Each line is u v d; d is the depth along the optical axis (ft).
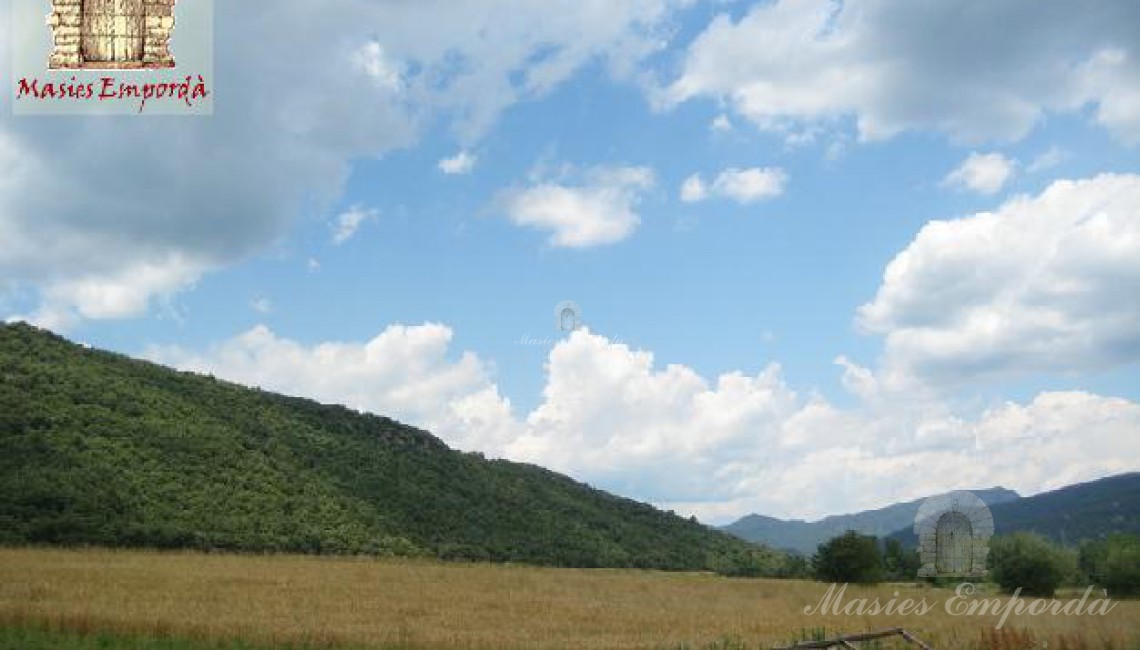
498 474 593.01
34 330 492.13
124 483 358.23
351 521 415.23
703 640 136.05
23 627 116.67
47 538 296.92
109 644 111.04
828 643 99.60
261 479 418.31
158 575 215.31
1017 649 111.14
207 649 111.45
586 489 648.38
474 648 123.03
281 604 173.58
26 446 356.79
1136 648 107.24
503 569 324.80
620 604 203.92
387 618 159.53
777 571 416.26
